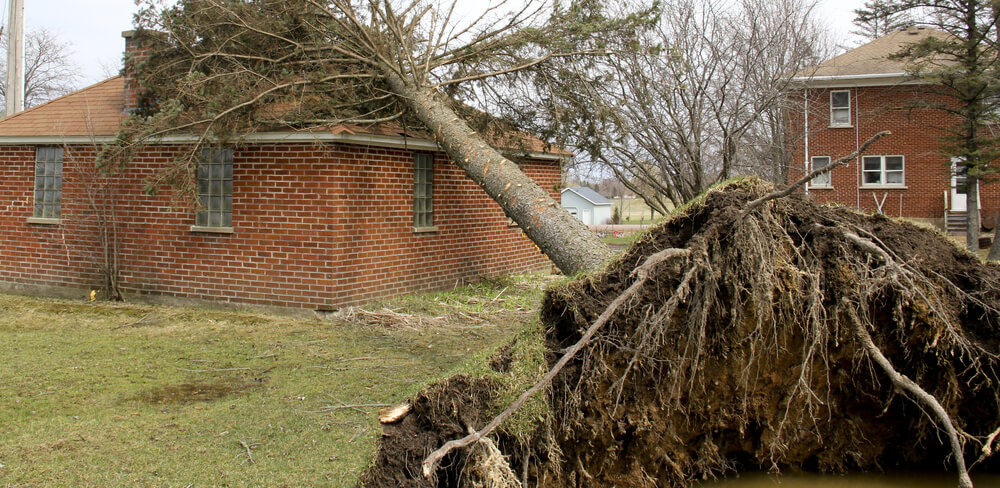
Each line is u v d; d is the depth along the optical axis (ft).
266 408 20.39
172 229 36.65
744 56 43.37
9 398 21.26
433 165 39.42
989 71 64.13
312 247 33.19
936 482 17.24
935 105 69.36
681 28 41.93
